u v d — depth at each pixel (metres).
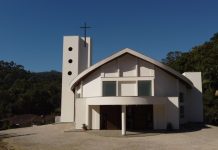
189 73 37.47
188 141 21.66
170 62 75.12
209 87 52.22
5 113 76.81
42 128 34.31
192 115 36.75
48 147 19.70
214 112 45.91
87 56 42.44
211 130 28.48
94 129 30.16
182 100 34.12
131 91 30.00
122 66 30.81
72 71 41.19
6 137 25.97
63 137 24.84
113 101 26.91
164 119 29.62
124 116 26.28
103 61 30.19
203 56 59.47
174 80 31.44
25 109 81.44
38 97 85.00
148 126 30.16
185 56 64.38
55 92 92.94
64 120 40.72
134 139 23.11
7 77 108.25
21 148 19.36
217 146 19.41
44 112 84.94
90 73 31.45
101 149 18.80
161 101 28.59
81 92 31.89
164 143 20.84
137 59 30.77
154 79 30.27
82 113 30.64
